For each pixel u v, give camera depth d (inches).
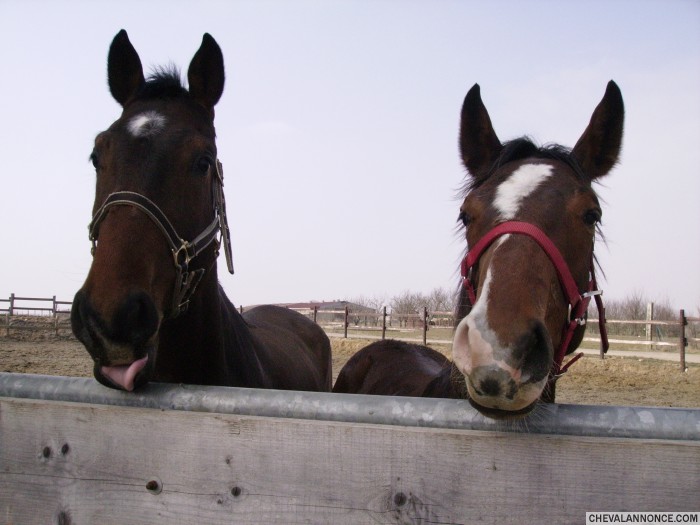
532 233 65.4
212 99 97.5
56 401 61.6
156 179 78.5
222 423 54.9
